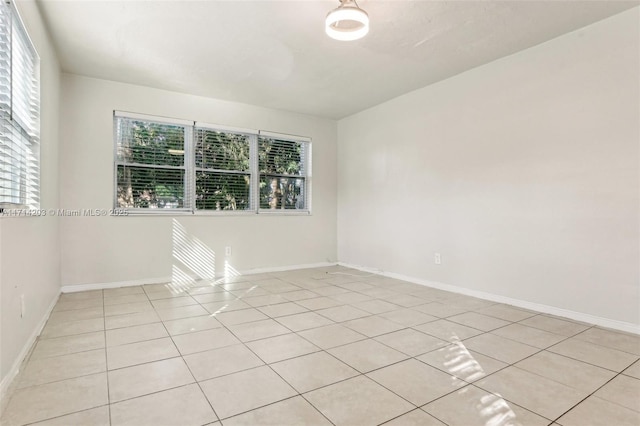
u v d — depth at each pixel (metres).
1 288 1.73
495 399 1.71
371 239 5.16
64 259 3.84
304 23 2.83
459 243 3.91
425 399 1.71
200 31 2.95
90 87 3.97
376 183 5.07
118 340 2.46
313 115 5.57
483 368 2.05
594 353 2.27
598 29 2.84
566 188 3.03
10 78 1.90
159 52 3.34
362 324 2.83
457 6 2.60
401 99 4.64
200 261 4.64
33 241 2.42
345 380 1.90
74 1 2.51
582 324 2.85
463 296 3.76
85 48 3.25
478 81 3.71
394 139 4.77
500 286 3.52
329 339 2.50
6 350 1.80
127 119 4.21
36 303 2.51
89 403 1.66
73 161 3.88
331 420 1.54
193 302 3.47
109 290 3.95
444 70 3.80
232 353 2.25
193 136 4.60
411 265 4.51
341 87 4.31
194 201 4.61
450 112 4.01
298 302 3.49
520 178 3.35
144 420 1.53
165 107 4.38
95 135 4.00
